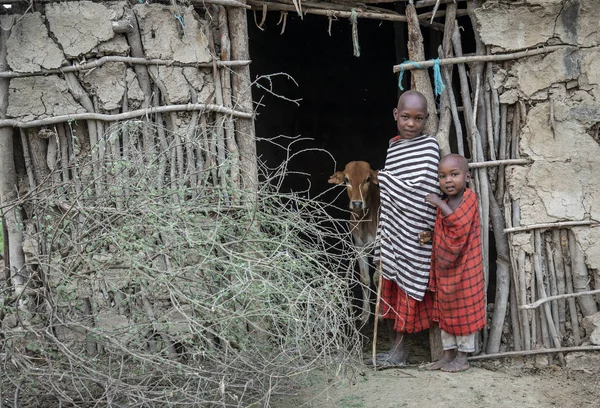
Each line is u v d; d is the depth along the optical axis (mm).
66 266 3703
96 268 3613
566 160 4367
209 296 3395
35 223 4316
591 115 4328
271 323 3797
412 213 4316
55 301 3572
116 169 3992
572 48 4316
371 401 3932
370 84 10273
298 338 3326
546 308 4445
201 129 4441
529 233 4438
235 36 4539
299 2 4578
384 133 10289
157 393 3350
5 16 4188
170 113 4391
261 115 9352
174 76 4371
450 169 4066
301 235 5457
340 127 10297
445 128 4492
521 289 4441
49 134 4180
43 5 4227
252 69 9273
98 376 3564
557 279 4477
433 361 4559
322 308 3652
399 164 4375
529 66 4379
